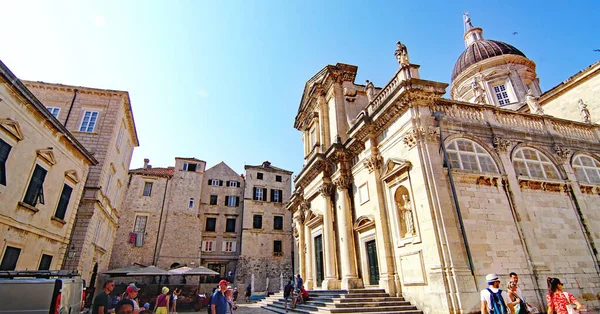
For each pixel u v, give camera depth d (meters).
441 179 12.91
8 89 11.62
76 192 16.94
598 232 14.80
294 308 16.47
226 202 41.78
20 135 12.33
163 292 12.29
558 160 16.12
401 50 15.86
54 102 21.75
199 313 21.61
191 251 36.31
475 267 11.75
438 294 11.37
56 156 14.90
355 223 17.80
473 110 15.64
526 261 12.67
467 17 35.34
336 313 12.36
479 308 10.82
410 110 14.40
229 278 37.16
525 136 16.02
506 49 29.64
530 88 28.27
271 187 43.31
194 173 40.34
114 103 22.53
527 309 6.75
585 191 15.88
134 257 34.00
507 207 13.55
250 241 39.12
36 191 13.54
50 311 6.67
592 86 21.11
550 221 14.12
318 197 22.70
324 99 24.67
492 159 14.52
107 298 7.00
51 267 15.02
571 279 13.03
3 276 6.94
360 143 18.42
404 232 14.29
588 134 18.41
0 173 11.48
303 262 24.33
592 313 12.56
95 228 20.66
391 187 15.36
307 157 26.92
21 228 12.65
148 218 36.16
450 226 12.04
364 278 16.64
